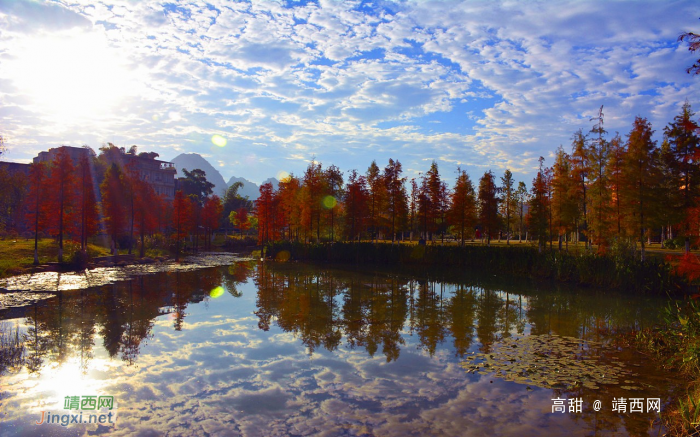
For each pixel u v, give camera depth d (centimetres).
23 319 1436
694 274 1031
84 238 3456
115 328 1309
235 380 866
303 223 4453
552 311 1625
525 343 1144
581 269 2395
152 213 4662
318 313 1558
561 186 3350
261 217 5072
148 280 2534
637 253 3147
